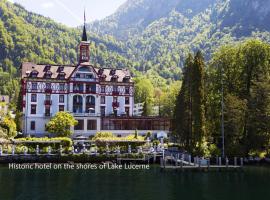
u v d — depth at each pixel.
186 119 77.88
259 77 79.31
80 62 113.69
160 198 43.62
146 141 85.25
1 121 101.50
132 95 118.69
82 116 109.19
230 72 86.81
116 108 116.69
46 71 111.44
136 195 45.06
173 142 100.06
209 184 53.19
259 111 75.56
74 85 111.88
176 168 64.62
